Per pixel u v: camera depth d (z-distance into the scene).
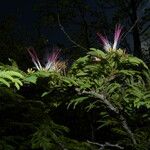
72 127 6.89
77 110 5.70
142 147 3.93
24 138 3.09
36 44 17.09
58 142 3.04
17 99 3.13
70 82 3.22
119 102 3.60
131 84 3.50
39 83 3.25
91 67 3.23
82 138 7.16
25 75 3.02
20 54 15.05
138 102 3.24
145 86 3.50
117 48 3.27
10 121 3.18
